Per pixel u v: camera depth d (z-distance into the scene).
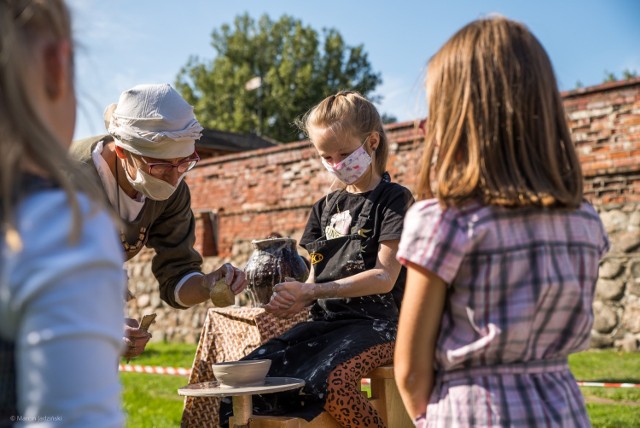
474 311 1.51
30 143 0.93
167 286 3.24
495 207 1.51
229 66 45.72
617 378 6.46
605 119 8.36
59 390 0.86
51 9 1.01
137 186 2.82
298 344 2.82
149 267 12.87
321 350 2.76
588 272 1.57
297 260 3.19
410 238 1.55
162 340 12.45
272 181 11.42
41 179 0.96
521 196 1.50
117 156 2.84
